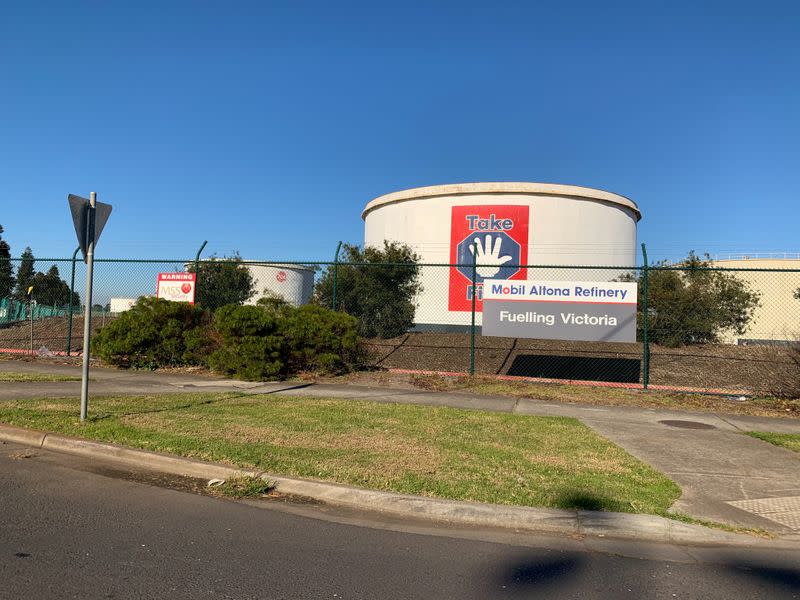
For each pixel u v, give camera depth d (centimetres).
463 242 2783
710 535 497
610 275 2791
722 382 1439
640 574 427
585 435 831
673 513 530
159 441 702
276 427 801
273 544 457
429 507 534
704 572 434
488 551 461
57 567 400
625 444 795
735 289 1978
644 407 1100
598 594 393
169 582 385
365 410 953
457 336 2080
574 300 1313
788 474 663
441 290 2767
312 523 507
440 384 1284
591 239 2809
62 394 1027
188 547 444
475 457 684
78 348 1778
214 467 620
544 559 449
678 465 693
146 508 527
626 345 1898
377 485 573
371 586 392
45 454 691
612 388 1278
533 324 1327
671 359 1684
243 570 408
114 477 614
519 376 1426
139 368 1414
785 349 1433
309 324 1363
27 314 2473
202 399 1005
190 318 1455
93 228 808
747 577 427
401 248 2444
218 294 1886
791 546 489
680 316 1889
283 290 2750
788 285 2698
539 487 584
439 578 409
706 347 1859
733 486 616
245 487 573
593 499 553
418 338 2062
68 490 568
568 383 1322
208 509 530
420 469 626
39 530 466
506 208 2747
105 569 400
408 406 1012
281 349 1345
